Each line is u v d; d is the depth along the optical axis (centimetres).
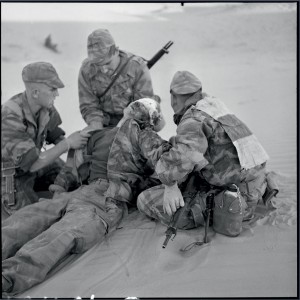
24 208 352
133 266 304
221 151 321
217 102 332
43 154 384
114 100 441
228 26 1164
